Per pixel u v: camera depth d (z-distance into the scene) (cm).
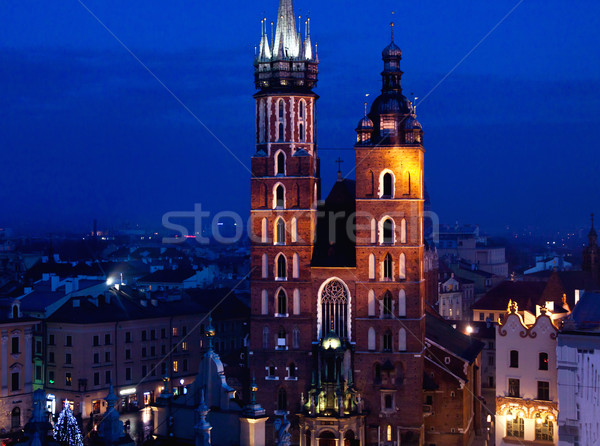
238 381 13838
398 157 12850
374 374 12800
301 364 13162
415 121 12925
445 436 12812
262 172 13412
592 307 10875
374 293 12862
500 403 11669
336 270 13050
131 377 15525
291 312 13250
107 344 15112
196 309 17075
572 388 10388
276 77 13425
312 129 13588
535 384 11494
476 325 18112
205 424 5297
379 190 12900
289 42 13562
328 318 13175
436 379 12875
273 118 13425
